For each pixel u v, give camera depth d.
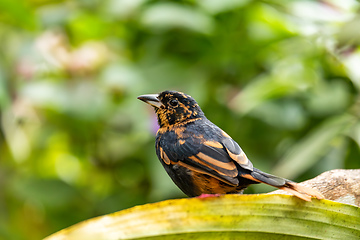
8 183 11.34
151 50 10.66
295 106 9.84
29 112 11.13
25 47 11.03
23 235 11.49
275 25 10.12
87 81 10.59
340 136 9.70
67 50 10.98
